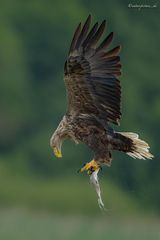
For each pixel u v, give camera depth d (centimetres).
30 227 2083
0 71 3950
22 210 2508
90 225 2153
